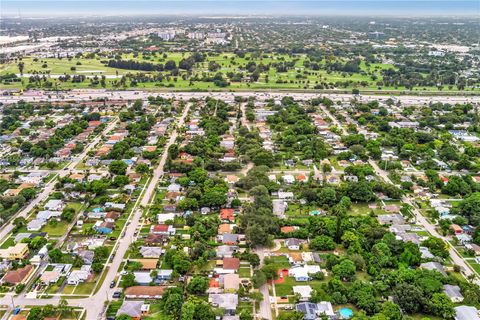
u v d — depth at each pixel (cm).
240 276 16438
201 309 14100
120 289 15650
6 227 19725
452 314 14212
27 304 14838
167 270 16462
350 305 14988
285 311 14700
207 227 19562
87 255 17375
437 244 18150
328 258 17000
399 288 15050
